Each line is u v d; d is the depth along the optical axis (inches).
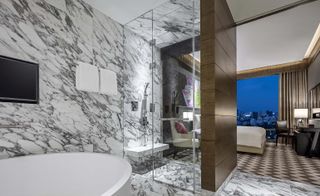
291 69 220.8
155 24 113.2
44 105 74.6
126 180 41.4
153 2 94.1
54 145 77.0
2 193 55.0
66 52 83.8
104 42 103.7
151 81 117.3
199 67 82.3
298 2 93.8
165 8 99.0
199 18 86.3
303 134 155.7
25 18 70.6
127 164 53.4
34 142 70.7
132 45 119.6
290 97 226.8
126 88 115.6
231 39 106.5
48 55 77.0
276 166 121.9
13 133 65.4
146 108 119.2
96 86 93.1
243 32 138.5
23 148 67.5
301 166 121.9
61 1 83.0
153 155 109.3
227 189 83.4
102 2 94.0
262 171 110.6
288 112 228.4
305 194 78.5
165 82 110.2
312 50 190.1
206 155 74.6
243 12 104.2
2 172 55.8
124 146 111.6
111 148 103.5
